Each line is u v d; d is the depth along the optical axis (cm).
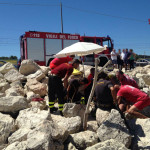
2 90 668
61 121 385
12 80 783
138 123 398
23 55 1327
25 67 852
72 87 479
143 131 373
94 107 497
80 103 482
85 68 874
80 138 331
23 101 463
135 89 429
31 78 781
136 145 345
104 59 1434
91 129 402
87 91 518
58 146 304
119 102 440
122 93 434
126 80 499
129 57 1370
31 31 1259
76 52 441
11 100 458
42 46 1282
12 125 380
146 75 840
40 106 509
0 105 449
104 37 1468
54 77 469
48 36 1300
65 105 436
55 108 514
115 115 362
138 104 419
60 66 473
